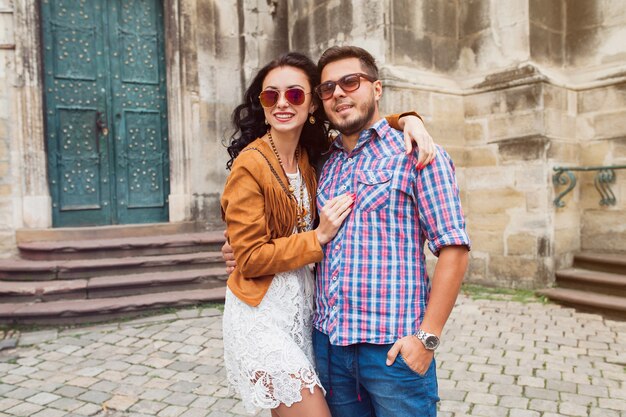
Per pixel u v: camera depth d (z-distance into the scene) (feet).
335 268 5.34
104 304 16.34
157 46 24.13
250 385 5.37
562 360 12.11
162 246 20.22
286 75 5.64
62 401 10.43
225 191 5.50
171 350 13.42
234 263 6.06
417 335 4.93
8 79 20.67
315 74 5.85
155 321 15.94
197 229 24.07
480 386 10.69
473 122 20.48
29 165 20.77
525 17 18.88
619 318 15.57
